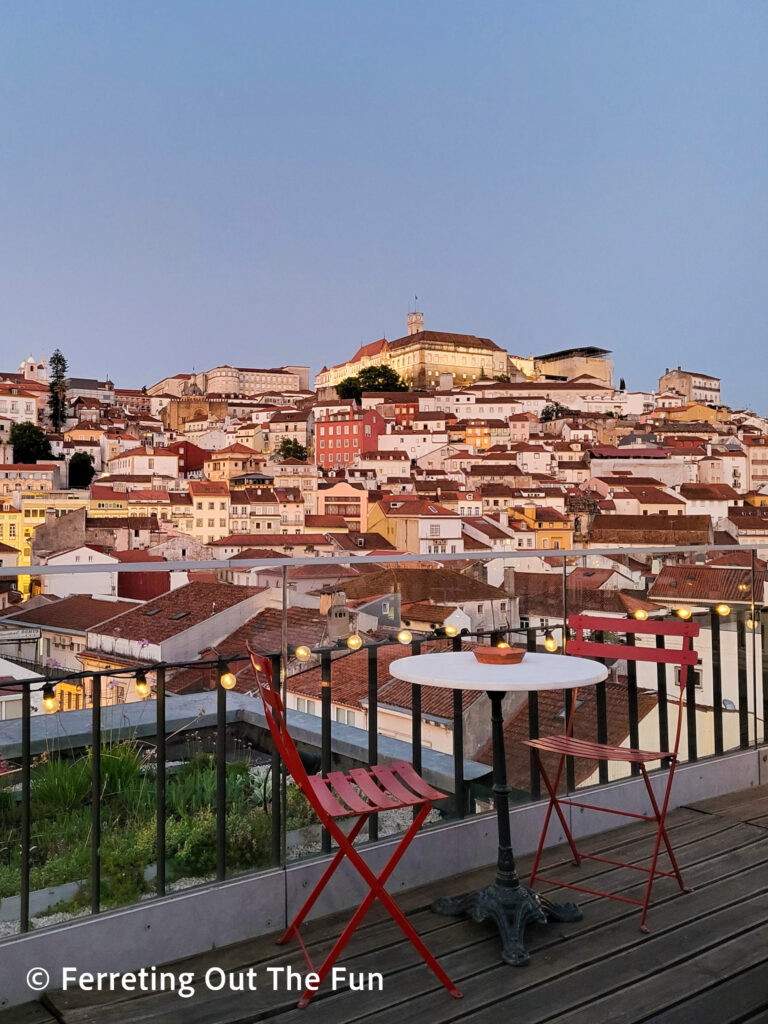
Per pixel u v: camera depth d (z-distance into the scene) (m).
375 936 3.31
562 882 3.83
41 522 91.31
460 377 172.50
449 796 3.97
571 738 4.10
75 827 3.10
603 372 194.00
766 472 124.38
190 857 3.26
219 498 94.69
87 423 129.50
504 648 3.63
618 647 4.07
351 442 128.62
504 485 103.31
